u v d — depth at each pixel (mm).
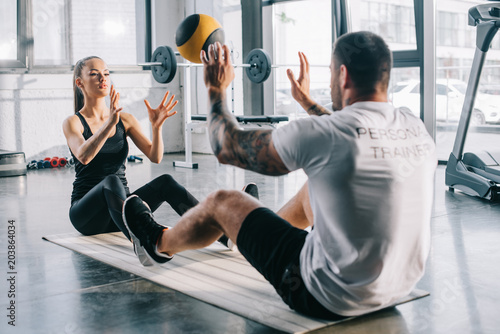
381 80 1345
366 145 1266
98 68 2461
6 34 5461
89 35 5992
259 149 1330
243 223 1503
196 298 1771
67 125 2455
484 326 1557
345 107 1351
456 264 2191
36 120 5629
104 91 2473
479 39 3639
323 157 1266
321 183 1287
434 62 5242
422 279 1998
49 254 2342
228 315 1630
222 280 1948
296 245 1439
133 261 2199
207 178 4660
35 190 4145
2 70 5453
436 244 2514
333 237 1319
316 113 1751
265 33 6340
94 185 2520
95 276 2029
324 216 1315
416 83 6262
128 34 6285
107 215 2438
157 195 2305
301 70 1775
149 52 6457
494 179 3633
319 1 6453
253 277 1983
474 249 2422
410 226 1343
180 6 6633
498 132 7637
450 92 7738
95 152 2307
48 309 1690
